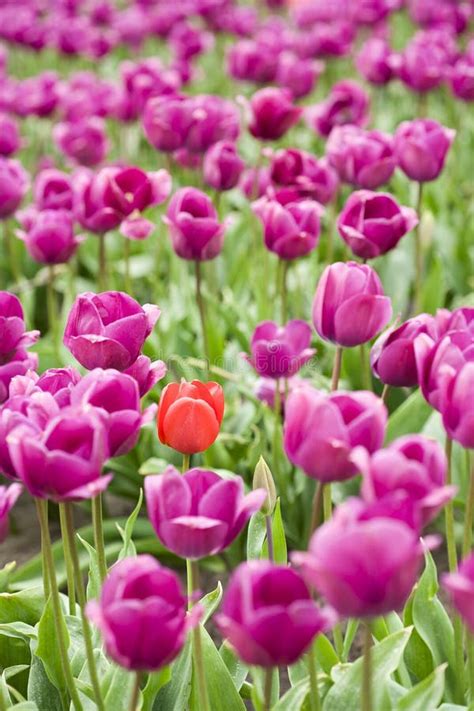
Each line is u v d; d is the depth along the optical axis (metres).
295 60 8.74
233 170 5.82
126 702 3.20
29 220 6.05
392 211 4.70
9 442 2.49
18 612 3.75
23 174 6.34
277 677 3.35
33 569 4.81
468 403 2.64
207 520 2.51
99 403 2.70
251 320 6.05
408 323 3.40
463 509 5.23
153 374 3.29
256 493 2.60
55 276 7.65
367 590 2.05
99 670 3.42
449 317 3.43
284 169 5.79
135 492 5.63
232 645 2.30
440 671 2.99
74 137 7.67
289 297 6.82
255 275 6.88
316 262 7.02
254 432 5.39
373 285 3.63
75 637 3.56
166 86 7.66
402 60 7.99
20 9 13.38
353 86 7.38
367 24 11.75
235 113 6.31
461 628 3.43
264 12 17.16
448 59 9.25
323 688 3.20
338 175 5.95
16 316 3.51
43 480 2.51
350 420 2.57
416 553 2.06
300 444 2.56
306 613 2.14
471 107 11.27
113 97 8.86
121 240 8.17
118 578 2.28
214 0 12.30
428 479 2.23
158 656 2.26
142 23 12.33
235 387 5.79
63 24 11.91
